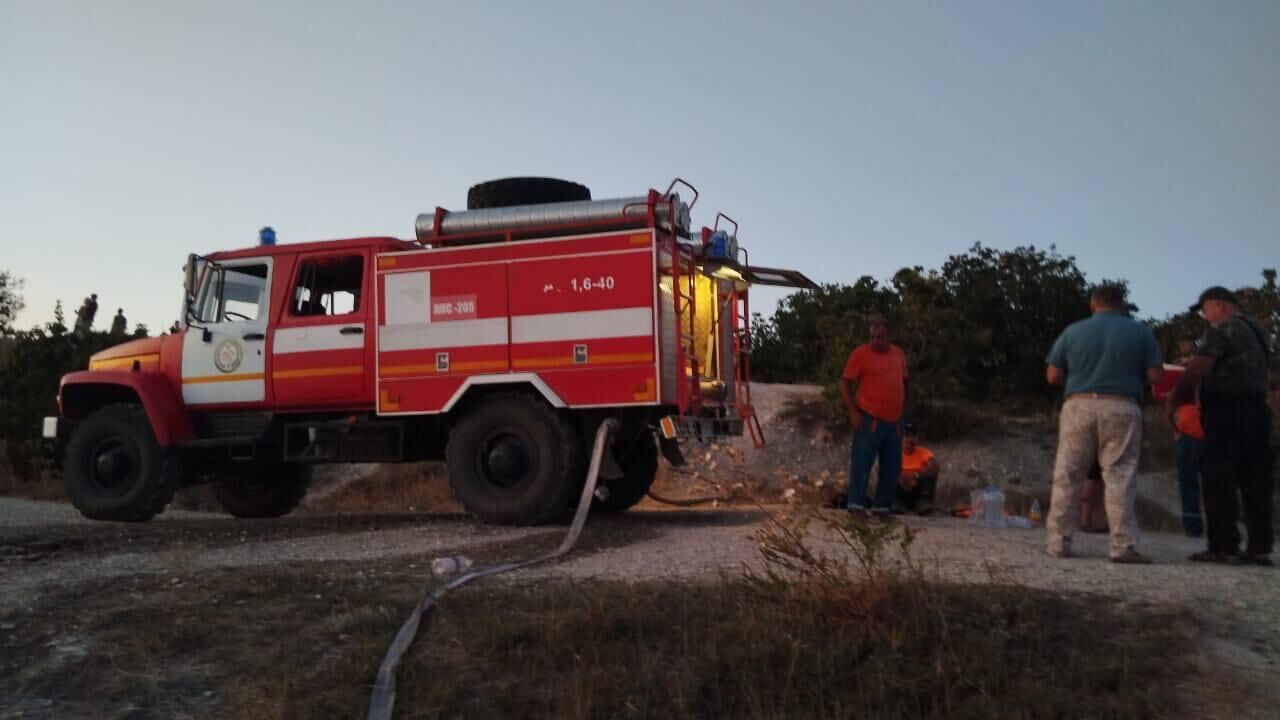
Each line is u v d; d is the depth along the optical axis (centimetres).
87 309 2031
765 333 2120
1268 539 649
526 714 449
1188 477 953
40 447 1753
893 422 888
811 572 535
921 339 1535
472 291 921
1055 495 672
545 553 741
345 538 862
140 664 506
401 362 938
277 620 559
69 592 623
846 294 1934
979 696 441
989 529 849
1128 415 643
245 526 969
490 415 911
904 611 503
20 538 863
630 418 918
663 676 467
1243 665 457
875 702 445
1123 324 658
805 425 1530
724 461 1336
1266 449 659
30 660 519
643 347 871
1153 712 423
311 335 988
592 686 459
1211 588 557
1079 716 425
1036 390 1702
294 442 1010
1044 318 1711
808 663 466
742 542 762
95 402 1088
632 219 896
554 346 894
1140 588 556
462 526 923
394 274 947
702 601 536
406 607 569
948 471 1397
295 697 467
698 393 930
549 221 912
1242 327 663
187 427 1037
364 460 984
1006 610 508
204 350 1026
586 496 839
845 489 1080
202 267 1045
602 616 514
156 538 873
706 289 1002
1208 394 666
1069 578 584
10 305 2905
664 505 1214
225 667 504
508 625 513
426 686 470
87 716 461
